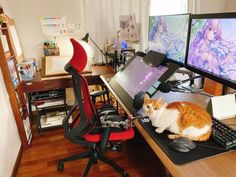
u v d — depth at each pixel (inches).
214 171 26.8
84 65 47.0
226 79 39.8
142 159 74.9
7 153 64.4
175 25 57.1
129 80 57.4
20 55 93.8
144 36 110.6
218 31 40.1
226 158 29.3
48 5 100.1
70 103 112.2
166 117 35.7
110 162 65.7
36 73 94.0
